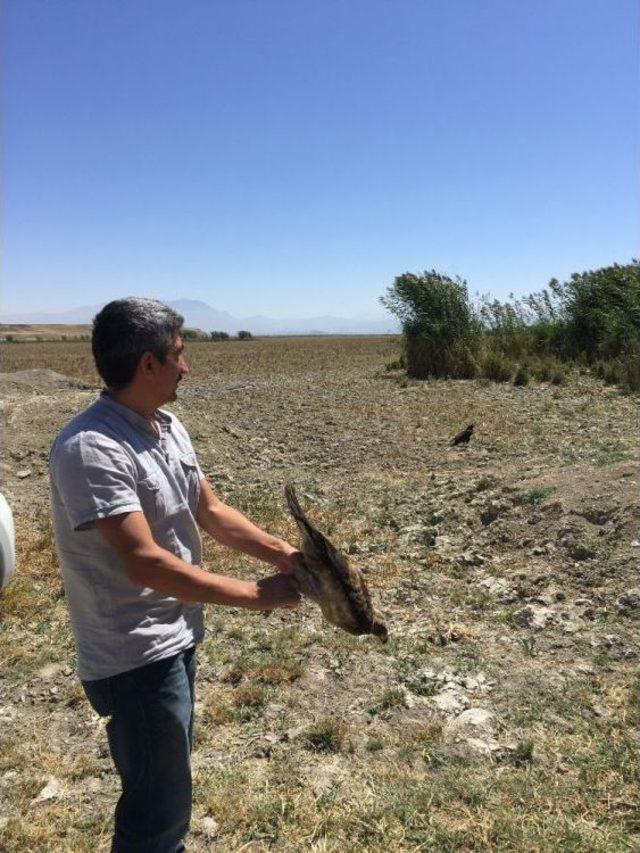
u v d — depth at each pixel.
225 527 2.78
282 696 4.49
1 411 11.66
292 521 8.02
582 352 20.89
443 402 15.95
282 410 15.62
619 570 5.98
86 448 2.32
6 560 2.02
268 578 2.52
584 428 12.02
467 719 4.18
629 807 3.44
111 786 3.71
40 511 8.25
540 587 6.01
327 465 10.91
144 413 2.52
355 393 18.22
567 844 3.19
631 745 3.89
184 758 2.56
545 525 6.89
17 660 4.98
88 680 2.48
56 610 5.81
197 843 3.28
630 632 5.23
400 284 21.72
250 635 5.33
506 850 3.19
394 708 4.34
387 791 3.59
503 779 3.65
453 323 21.41
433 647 5.16
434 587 6.21
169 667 2.47
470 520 7.52
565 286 21.95
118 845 2.55
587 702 4.36
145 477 2.43
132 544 2.28
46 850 3.23
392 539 7.37
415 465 10.64
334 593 2.42
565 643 5.14
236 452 11.56
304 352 41.97
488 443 11.52
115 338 2.40
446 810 3.46
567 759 3.81
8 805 3.53
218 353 43.34
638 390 15.96
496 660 4.95
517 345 21.98
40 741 4.09
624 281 20.81
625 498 6.80
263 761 3.87
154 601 2.47
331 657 4.98
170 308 2.53
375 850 3.20
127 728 2.47
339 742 3.98
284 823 3.38
